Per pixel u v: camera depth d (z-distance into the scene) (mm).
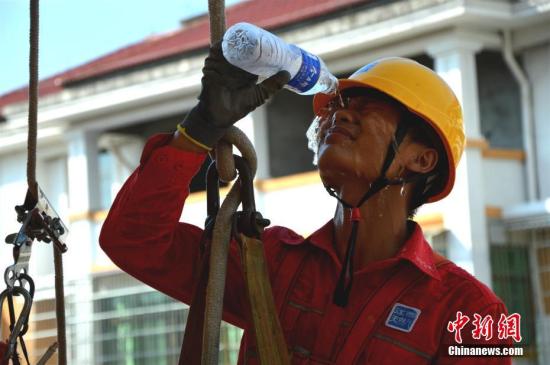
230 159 3812
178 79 22516
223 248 3783
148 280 4113
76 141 25250
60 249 4066
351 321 3928
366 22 19578
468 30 19406
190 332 3848
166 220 3906
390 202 4078
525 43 20203
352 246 3969
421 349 3857
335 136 4023
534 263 20141
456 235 19797
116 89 23594
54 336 24375
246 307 4102
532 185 20375
